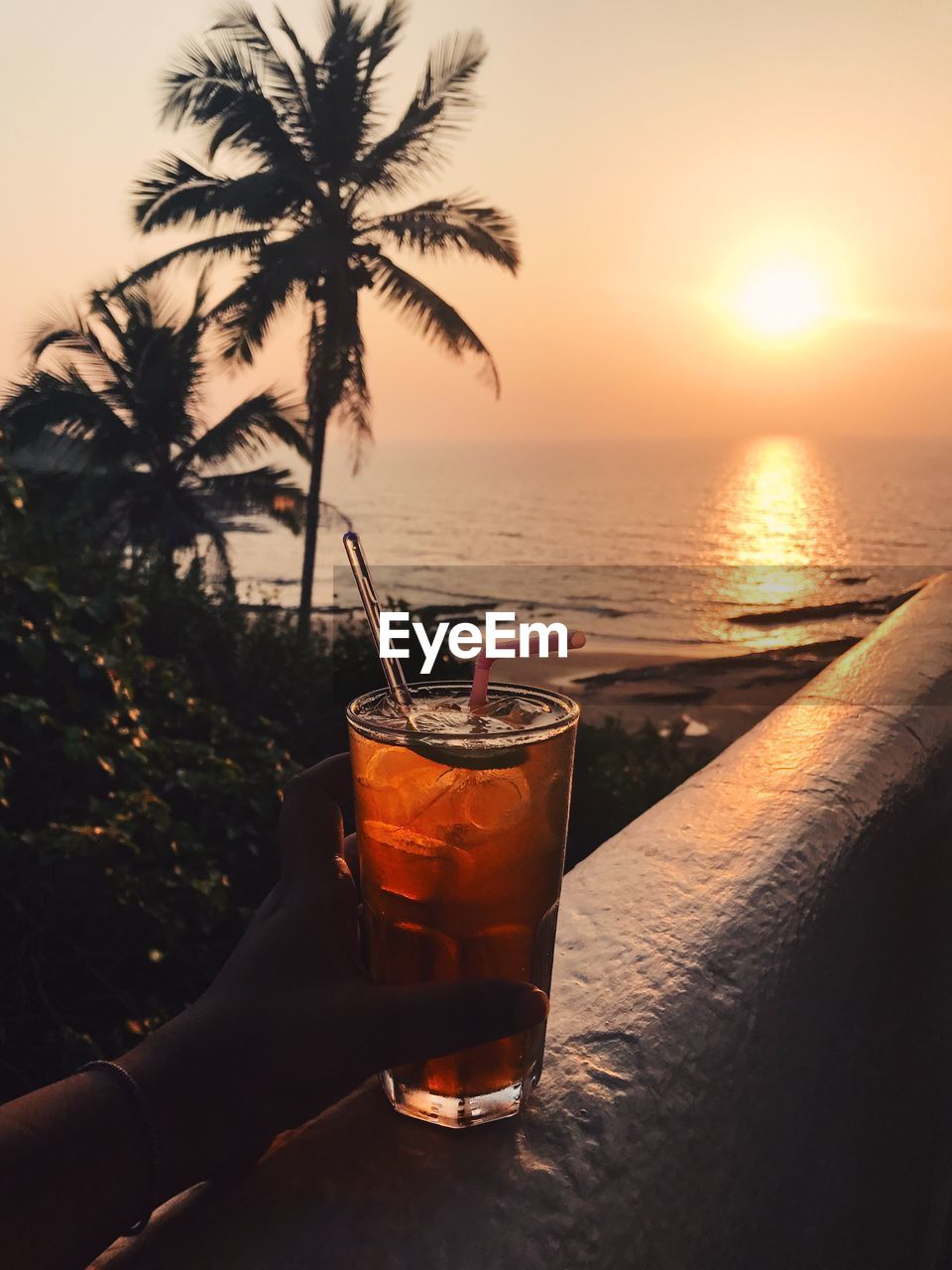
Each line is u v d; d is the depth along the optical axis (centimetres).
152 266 2442
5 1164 43
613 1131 62
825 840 102
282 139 2283
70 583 796
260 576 7119
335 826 69
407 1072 60
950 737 142
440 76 2253
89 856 376
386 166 2322
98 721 451
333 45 2225
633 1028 71
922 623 184
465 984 56
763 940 84
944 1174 150
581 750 741
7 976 365
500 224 2339
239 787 517
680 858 96
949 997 149
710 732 759
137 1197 46
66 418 2466
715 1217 70
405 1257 51
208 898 421
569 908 87
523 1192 56
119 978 405
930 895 133
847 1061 100
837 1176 99
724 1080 72
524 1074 61
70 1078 48
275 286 2309
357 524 11681
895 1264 126
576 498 14288
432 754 62
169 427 2572
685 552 9375
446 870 63
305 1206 53
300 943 57
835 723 135
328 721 904
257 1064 50
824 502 13000
